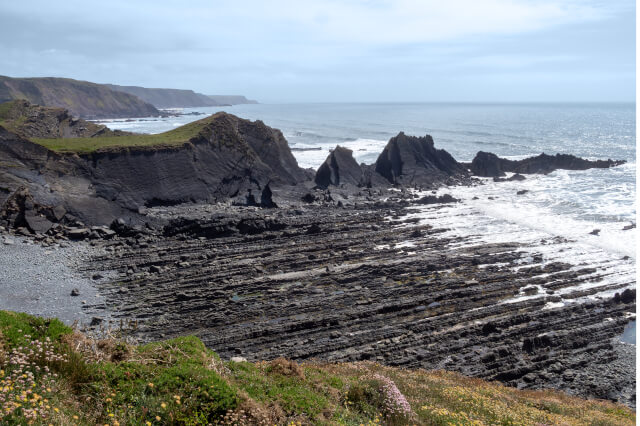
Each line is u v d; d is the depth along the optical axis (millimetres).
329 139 153875
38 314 32531
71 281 38812
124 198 60094
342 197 69438
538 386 26953
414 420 13977
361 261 44469
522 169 88562
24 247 46375
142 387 10508
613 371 28281
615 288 38750
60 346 11047
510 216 59812
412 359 28594
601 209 62156
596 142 136875
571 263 43750
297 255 45469
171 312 33719
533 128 187125
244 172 73500
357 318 33562
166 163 65875
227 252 46156
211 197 68000
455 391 19359
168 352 12695
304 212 61594
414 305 35406
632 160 101812
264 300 35781
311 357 28844
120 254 45312
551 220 57750
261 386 12555
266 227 52844
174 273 40812
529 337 31594
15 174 54031
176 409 10000
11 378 9188
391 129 187000
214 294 36219
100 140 69312
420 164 84438
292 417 11258
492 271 42000
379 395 14500
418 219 58094
